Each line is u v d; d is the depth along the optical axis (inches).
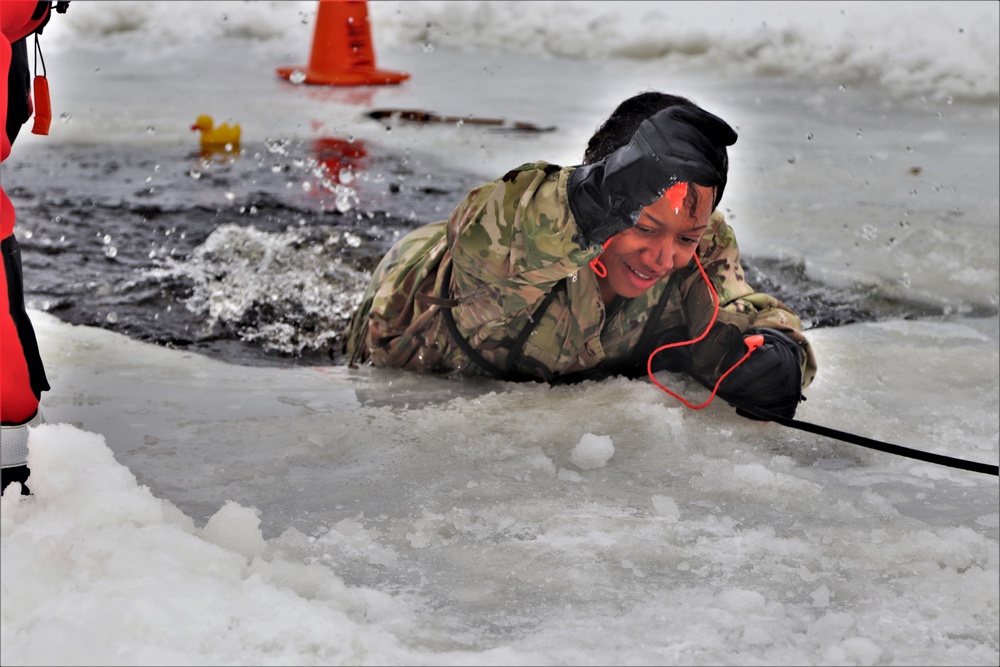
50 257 338.6
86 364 247.1
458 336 226.4
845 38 760.3
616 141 200.7
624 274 201.0
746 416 203.6
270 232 366.9
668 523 158.4
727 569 144.4
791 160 486.6
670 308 219.3
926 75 697.0
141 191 422.3
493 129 551.5
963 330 284.4
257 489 170.6
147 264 332.8
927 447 195.0
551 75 746.8
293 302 301.4
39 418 147.5
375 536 152.5
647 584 139.8
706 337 217.2
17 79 168.7
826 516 163.6
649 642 124.8
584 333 217.2
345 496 168.2
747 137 539.8
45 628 109.7
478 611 132.2
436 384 232.1
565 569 142.7
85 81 697.0
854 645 123.0
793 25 788.6
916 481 180.4
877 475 183.0
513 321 217.3
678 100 201.0
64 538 125.1
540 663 118.1
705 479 176.2
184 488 170.2
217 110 600.7
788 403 202.7
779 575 142.9
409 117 583.5
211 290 310.0
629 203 172.9
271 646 113.7
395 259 248.1
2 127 133.7
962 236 368.8
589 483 175.8
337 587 132.5
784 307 223.1
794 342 210.1
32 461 137.9
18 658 107.3
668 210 186.7
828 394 224.4
